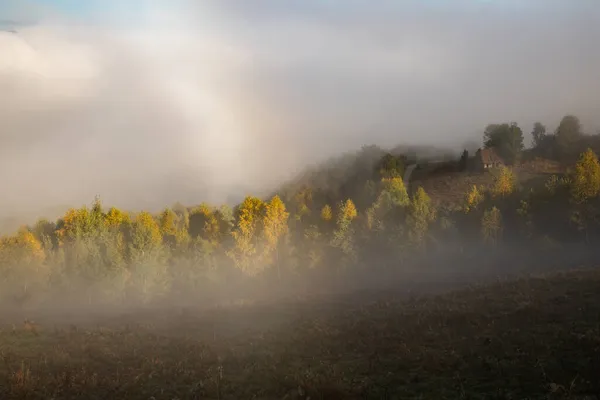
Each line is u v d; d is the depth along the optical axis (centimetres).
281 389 1241
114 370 1596
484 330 1633
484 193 6844
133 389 1338
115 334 2309
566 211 5528
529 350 1314
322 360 1523
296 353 1662
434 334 1672
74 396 1303
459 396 1058
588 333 1352
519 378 1120
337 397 1126
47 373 1545
